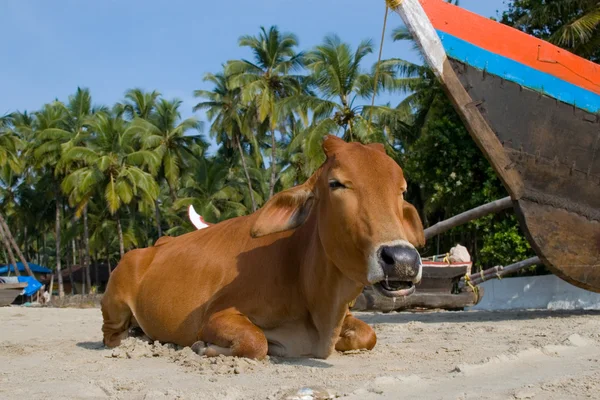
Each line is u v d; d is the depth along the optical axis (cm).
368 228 412
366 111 3078
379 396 358
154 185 4238
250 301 539
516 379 395
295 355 538
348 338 561
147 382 430
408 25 675
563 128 774
